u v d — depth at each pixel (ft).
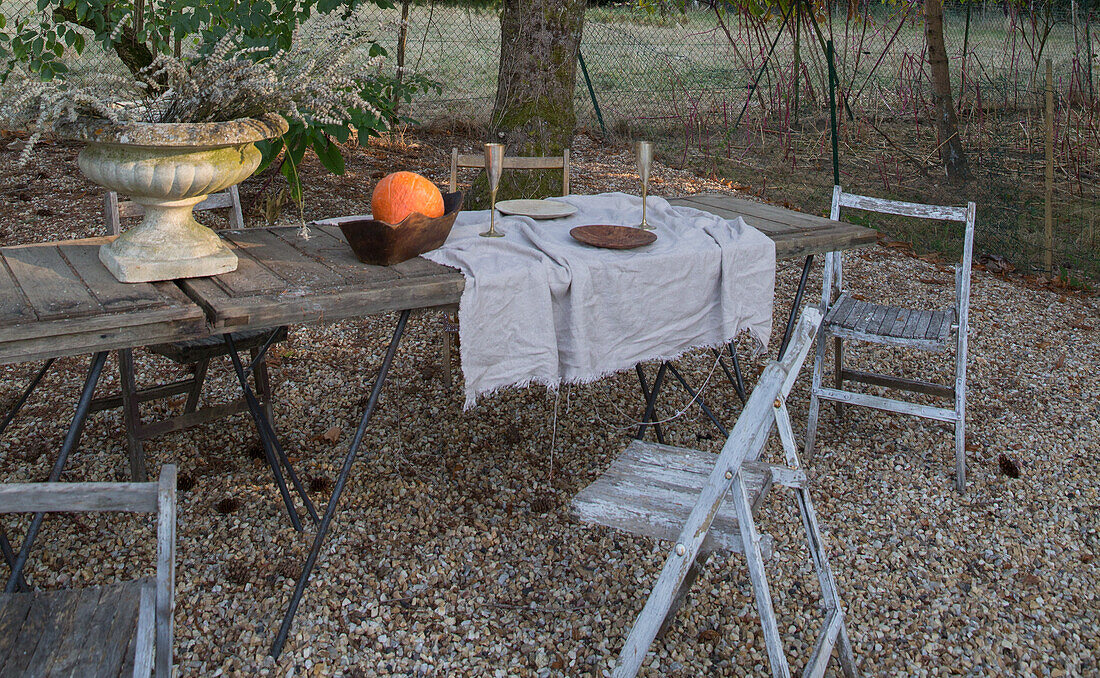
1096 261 19.29
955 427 11.49
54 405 11.76
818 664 6.86
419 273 7.88
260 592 8.28
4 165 21.34
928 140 26.23
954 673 7.70
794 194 23.81
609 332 8.66
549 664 7.59
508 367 8.19
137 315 6.53
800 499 7.25
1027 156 24.97
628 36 34.14
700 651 7.80
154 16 14.62
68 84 6.82
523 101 16.93
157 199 7.22
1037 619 8.44
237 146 7.33
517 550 9.14
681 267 8.95
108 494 4.76
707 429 12.00
